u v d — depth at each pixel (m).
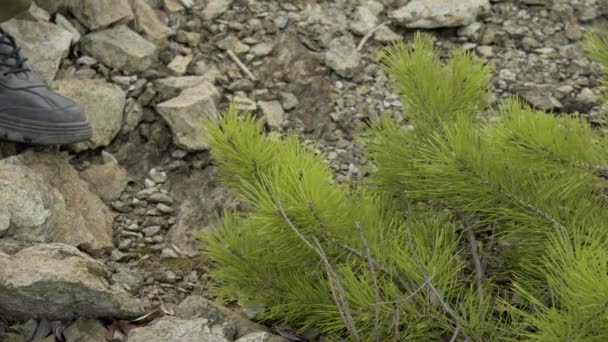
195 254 1.66
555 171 1.37
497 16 2.15
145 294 1.57
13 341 1.46
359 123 1.91
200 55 1.99
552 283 1.29
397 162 1.53
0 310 1.48
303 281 1.46
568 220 1.42
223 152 1.49
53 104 1.67
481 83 1.56
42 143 1.67
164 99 1.88
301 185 1.34
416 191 1.46
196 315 1.52
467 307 1.45
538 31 2.12
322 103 1.94
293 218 1.36
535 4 2.17
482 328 1.37
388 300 1.38
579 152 1.37
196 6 2.08
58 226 1.60
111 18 1.96
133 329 1.46
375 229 1.44
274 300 1.48
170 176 1.79
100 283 1.45
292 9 2.10
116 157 1.80
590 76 2.02
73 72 1.87
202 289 1.60
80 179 1.71
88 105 1.80
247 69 1.97
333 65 2.00
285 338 1.49
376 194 1.57
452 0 2.12
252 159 1.48
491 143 1.40
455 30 2.11
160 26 2.01
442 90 1.54
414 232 1.48
